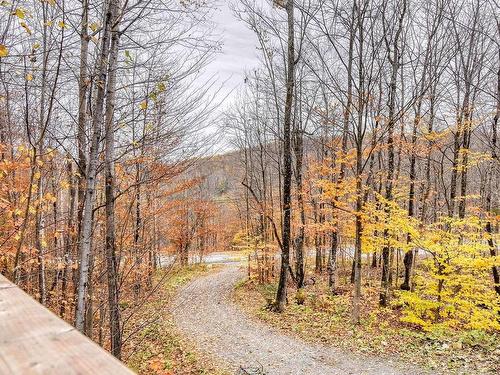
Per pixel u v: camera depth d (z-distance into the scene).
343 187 13.79
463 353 9.97
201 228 24.95
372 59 11.23
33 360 0.69
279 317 14.64
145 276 10.22
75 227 7.86
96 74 4.93
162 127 5.43
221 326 13.84
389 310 14.34
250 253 24.19
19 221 6.93
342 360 10.22
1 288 1.26
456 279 11.45
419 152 14.72
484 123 13.30
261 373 9.64
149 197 9.55
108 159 5.49
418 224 13.15
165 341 11.70
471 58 14.23
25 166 6.24
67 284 8.82
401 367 9.52
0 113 6.92
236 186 30.58
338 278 22.86
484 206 16.22
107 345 7.56
